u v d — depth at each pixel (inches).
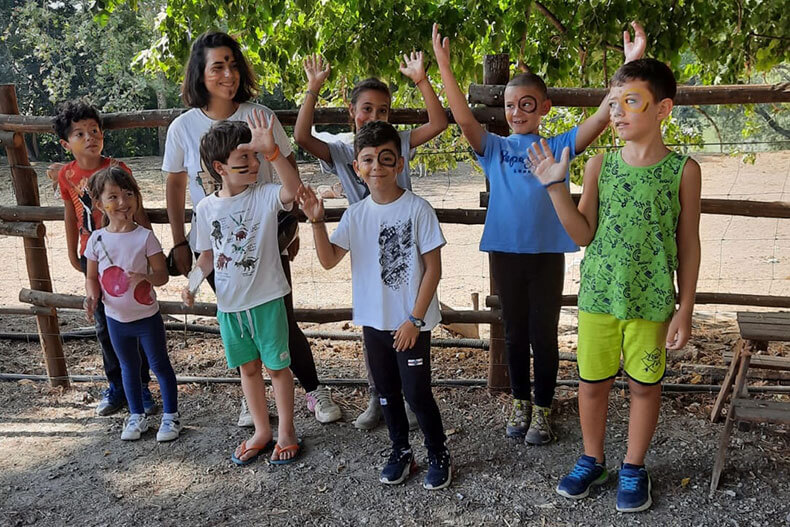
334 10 223.5
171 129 130.1
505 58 145.4
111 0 221.6
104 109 759.1
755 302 165.0
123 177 133.3
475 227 447.8
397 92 233.3
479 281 303.0
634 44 111.6
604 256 106.4
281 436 129.3
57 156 851.4
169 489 122.0
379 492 118.3
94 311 146.7
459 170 717.9
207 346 202.7
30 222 163.0
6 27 812.0
